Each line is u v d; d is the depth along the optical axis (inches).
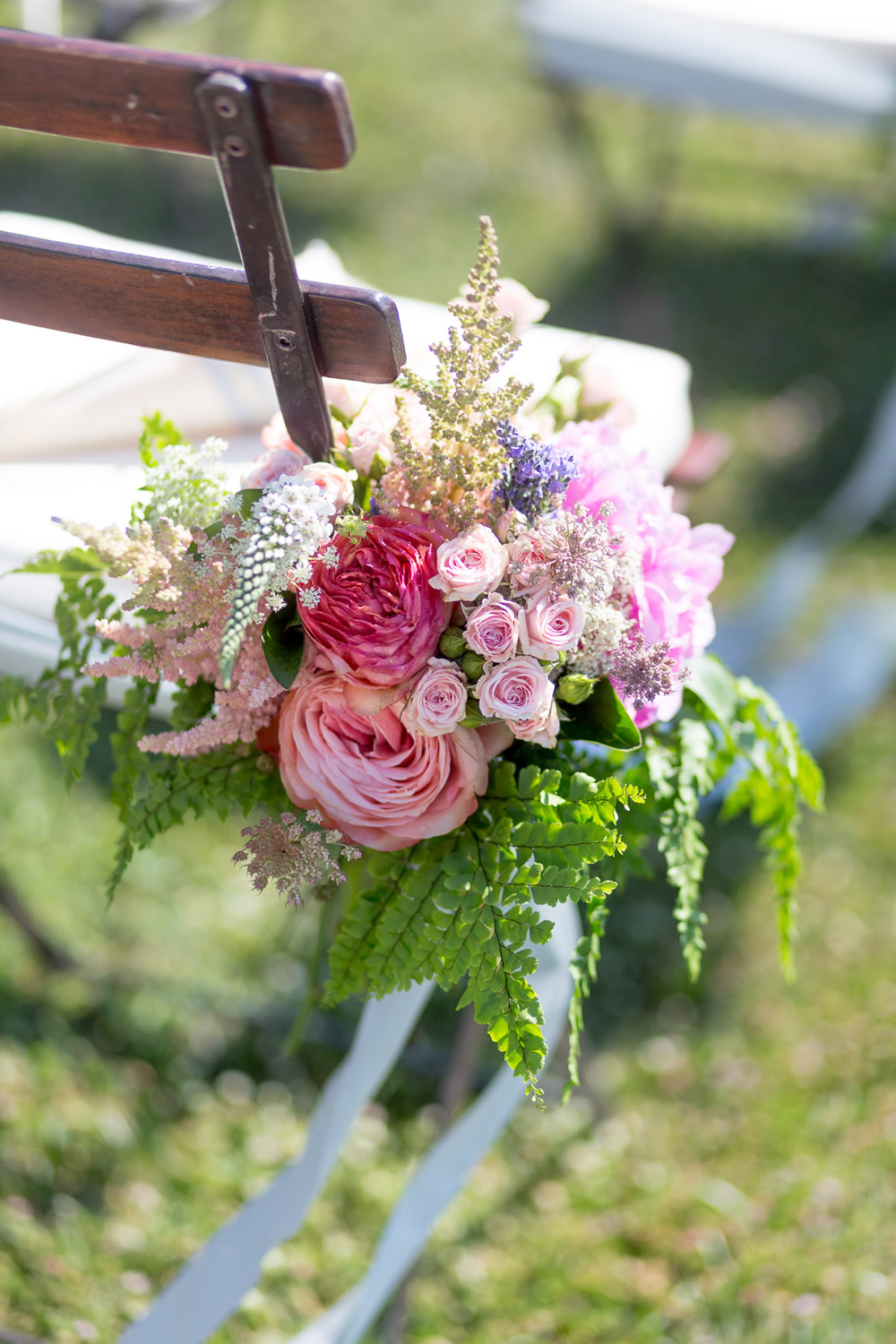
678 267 176.1
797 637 121.0
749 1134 82.4
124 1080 81.7
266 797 52.5
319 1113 58.4
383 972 50.9
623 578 50.3
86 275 50.5
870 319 170.1
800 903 100.0
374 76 214.7
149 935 91.7
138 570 49.7
